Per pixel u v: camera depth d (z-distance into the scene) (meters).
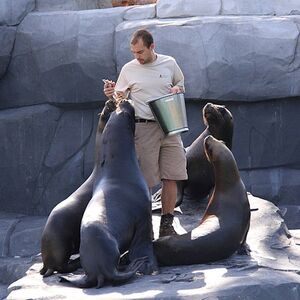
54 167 18.45
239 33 17.19
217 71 17.14
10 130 18.80
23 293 8.64
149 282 8.80
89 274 8.73
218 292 8.37
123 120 9.74
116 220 9.05
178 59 17.23
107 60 17.67
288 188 17.77
